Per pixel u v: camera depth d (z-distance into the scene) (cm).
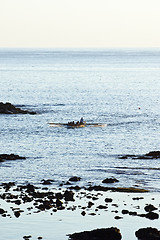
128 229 9712
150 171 14412
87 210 10719
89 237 9088
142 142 19825
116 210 10756
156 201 11425
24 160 16088
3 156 16288
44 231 9544
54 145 19088
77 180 13275
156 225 9962
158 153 16950
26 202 11119
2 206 10831
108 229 9188
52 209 10719
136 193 12062
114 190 12281
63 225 9862
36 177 13712
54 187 12550
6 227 9712
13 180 13325
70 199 11369
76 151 17838
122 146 18912
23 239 9188
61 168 14900
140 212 10675
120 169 14738
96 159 16300
